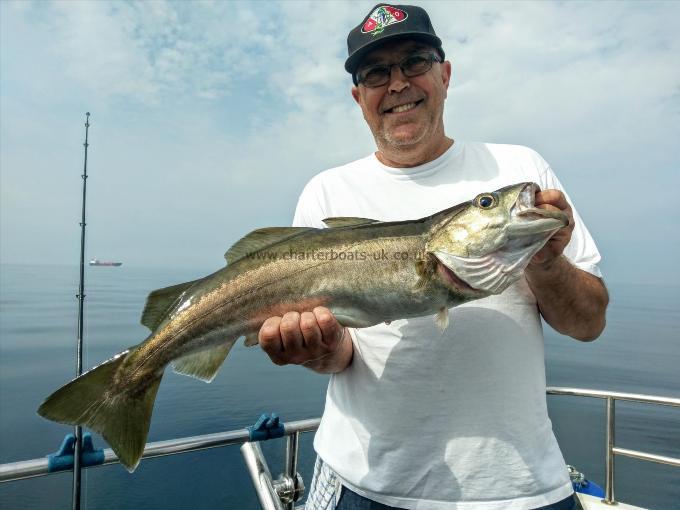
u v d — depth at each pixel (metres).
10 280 172.62
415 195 3.08
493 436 2.51
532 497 2.45
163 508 9.14
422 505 2.54
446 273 2.71
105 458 2.97
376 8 3.12
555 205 2.39
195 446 3.26
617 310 136.25
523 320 2.70
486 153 3.12
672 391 29.78
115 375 2.82
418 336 2.71
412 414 2.63
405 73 3.00
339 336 2.55
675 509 11.70
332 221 3.05
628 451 4.49
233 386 25.30
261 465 3.41
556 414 21.70
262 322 2.87
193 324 2.91
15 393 23.41
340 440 2.92
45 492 10.10
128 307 74.94
